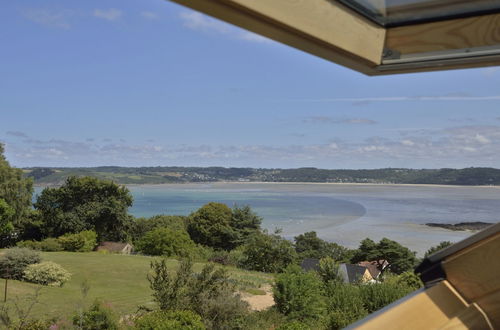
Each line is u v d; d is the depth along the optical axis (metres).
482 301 0.98
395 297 11.39
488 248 0.96
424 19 1.11
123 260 29.59
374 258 40.31
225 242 50.69
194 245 42.84
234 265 36.38
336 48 1.02
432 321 0.94
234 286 10.44
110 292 18.86
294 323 9.70
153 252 40.81
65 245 37.94
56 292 16.98
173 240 40.84
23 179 39.22
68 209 44.38
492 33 1.09
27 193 39.03
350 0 1.00
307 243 50.59
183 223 51.69
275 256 36.06
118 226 46.50
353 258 42.75
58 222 42.72
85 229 43.62
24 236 41.78
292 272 13.41
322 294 13.70
